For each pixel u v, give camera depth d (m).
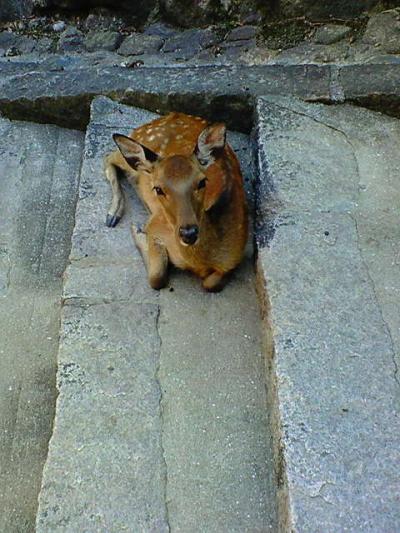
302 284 2.79
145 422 2.65
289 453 2.44
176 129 3.19
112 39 3.84
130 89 3.49
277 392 2.56
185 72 3.54
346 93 3.35
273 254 2.87
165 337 2.83
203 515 2.50
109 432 2.62
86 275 2.98
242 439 2.63
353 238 2.92
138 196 3.23
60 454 2.58
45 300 3.07
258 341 2.83
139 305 2.91
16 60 3.82
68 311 2.88
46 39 3.90
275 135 3.23
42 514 2.48
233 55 3.68
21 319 3.03
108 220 3.13
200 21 3.82
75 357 2.77
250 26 3.77
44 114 3.61
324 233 2.93
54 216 3.31
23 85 3.62
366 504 2.36
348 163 3.16
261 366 2.78
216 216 2.86
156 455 2.59
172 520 2.49
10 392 2.85
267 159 3.15
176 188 2.73
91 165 3.31
